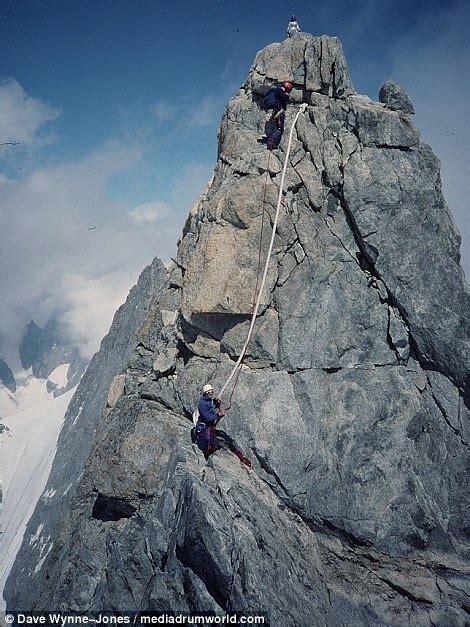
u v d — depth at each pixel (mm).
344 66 19969
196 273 18641
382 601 14953
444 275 17938
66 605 17188
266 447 16406
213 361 18797
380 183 18156
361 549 16266
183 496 14305
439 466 17516
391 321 18203
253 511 14383
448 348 17547
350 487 16594
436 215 18266
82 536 18750
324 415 17406
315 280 18297
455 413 17844
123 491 17547
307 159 19094
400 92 18953
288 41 20438
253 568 12398
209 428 16406
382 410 17484
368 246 18109
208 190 22953
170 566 13617
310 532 16578
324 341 17969
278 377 17578
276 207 18125
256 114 21125
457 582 15516
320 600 13883
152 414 18688
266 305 18000
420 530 16328
